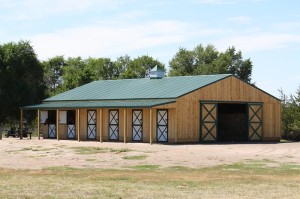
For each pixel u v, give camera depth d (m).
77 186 17.84
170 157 28.66
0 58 55.97
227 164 25.50
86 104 43.00
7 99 54.81
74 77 79.19
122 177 20.56
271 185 18.28
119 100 42.16
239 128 42.88
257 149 33.56
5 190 16.84
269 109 43.91
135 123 40.84
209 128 39.94
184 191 16.80
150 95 40.72
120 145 36.47
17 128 58.34
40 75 59.03
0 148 35.09
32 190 16.84
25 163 26.55
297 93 52.69
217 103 40.56
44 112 47.97
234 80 41.72
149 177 20.58
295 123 50.69
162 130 39.12
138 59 101.12
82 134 44.50
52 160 27.97
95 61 100.88
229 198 15.45
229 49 91.94
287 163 25.80
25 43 57.59
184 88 40.34
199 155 29.56
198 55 95.88
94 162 26.83
